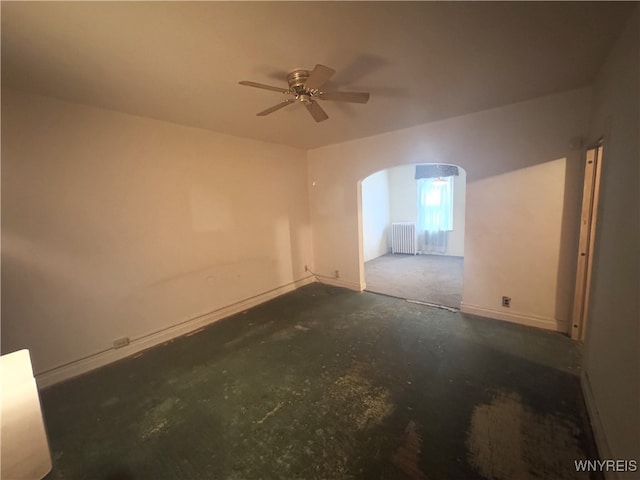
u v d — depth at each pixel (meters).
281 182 4.29
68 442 1.77
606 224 1.74
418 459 1.55
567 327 2.81
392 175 7.09
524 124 2.75
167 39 1.52
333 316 3.50
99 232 2.60
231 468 1.56
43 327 2.34
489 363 2.39
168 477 1.53
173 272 3.14
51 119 2.30
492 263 3.13
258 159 3.95
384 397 2.05
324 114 2.20
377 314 3.49
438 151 3.30
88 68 1.81
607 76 1.87
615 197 1.59
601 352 1.70
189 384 2.31
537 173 2.76
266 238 4.12
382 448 1.64
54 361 2.40
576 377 2.16
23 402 0.98
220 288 3.59
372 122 3.21
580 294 2.64
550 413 1.82
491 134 2.93
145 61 1.75
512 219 2.95
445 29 1.51
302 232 4.69
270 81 2.08
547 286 2.87
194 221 3.29
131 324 2.84
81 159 2.46
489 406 1.91
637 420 1.15
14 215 2.17
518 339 2.74
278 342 2.93
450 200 6.36
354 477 1.48
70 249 2.45
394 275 5.13
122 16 1.32
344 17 1.38
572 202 2.64
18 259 2.21
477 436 1.68
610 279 1.60
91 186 2.53
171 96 2.30
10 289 2.19
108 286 2.68
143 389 2.27
